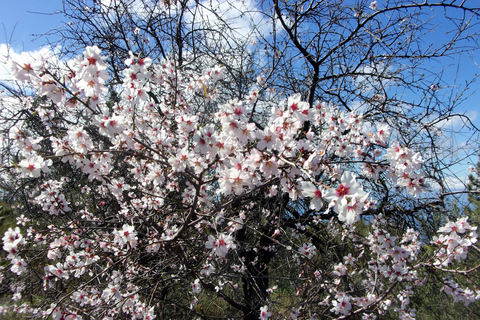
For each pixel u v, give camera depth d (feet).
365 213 12.24
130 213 9.83
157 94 14.08
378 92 13.19
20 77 4.74
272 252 14.07
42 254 10.11
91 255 8.61
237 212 12.03
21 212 14.25
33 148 6.08
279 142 5.43
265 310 8.82
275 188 9.61
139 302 8.48
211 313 12.96
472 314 13.39
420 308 14.35
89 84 4.96
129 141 6.34
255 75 14.74
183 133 6.64
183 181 11.50
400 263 8.63
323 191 4.25
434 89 12.64
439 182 10.77
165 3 11.82
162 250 9.52
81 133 5.82
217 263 10.69
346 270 10.63
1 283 10.03
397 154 5.81
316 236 15.55
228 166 6.00
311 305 10.19
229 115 5.03
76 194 14.53
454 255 7.59
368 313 9.50
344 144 7.08
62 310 6.77
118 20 13.66
